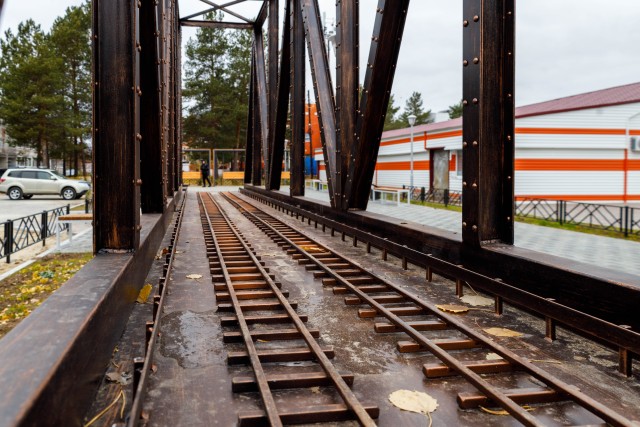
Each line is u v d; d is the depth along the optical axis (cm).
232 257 634
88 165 7106
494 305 421
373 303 410
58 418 172
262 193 1753
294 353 304
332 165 916
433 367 280
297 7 1220
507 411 230
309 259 625
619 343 283
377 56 702
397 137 2945
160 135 693
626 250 968
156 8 611
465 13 448
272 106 1574
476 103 439
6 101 4266
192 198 2080
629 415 235
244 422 220
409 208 1933
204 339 337
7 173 2698
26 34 4562
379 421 229
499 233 459
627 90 2675
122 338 332
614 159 2258
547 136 2186
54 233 1360
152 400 245
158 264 596
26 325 212
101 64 387
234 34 4456
